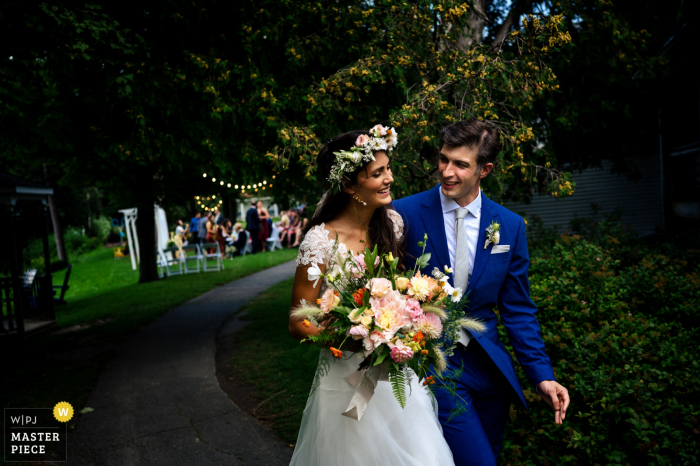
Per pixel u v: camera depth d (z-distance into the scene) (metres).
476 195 2.32
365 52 5.27
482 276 2.27
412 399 2.13
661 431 2.52
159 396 4.88
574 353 3.16
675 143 9.79
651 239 8.56
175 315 8.88
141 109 5.45
